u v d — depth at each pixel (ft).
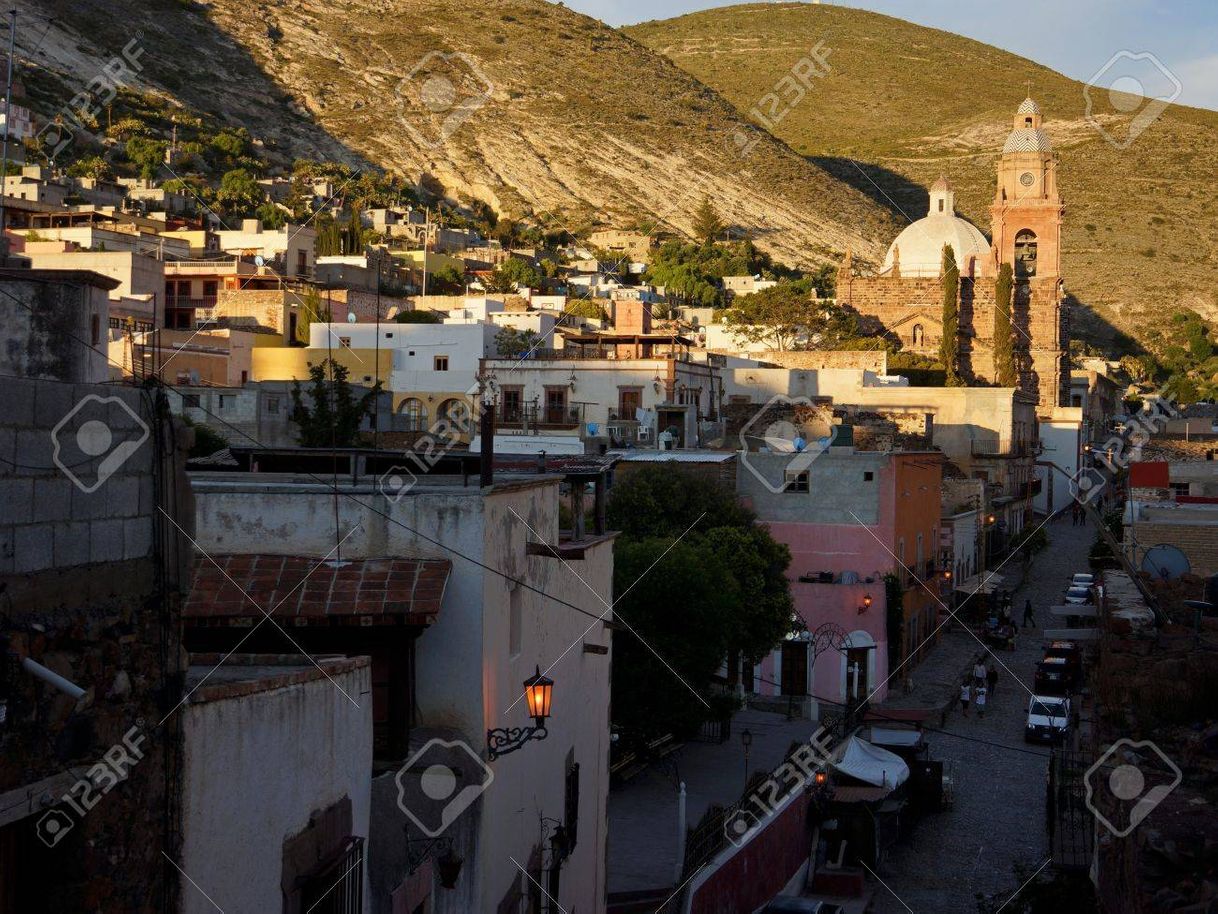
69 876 27.58
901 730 124.88
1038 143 420.77
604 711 76.02
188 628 48.42
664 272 530.27
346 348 229.45
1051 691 158.81
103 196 415.03
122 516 29.86
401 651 48.91
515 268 454.40
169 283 291.79
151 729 30.35
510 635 55.42
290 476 57.36
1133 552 110.11
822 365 325.21
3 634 25.72
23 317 47.37
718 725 130.21
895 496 160.15
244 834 33.65
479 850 49.67
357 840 39.70
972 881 101.30
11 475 26.37
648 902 80.94
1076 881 71.92
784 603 143.64
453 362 232.12
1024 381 418.72
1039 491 335.47
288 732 36.04
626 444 191.01
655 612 108.06
